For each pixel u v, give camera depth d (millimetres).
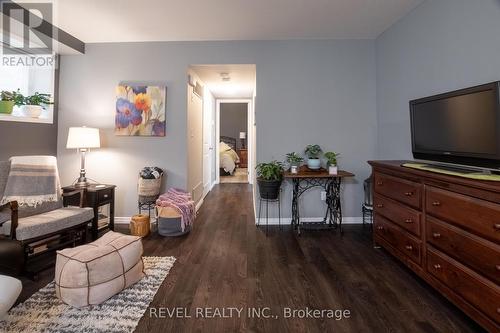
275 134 3547
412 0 2598
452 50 2270
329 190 3438
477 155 1702
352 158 3547
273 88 3529
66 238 2527
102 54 3508
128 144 3553
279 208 3561
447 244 1696
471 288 1512
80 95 3518
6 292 1219
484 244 1428
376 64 3492
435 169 1919
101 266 1787
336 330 1561
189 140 3707
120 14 2805
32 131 3105
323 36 3424
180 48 3518
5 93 2809
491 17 1915
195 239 3000
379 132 3479
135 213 3576
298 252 2658
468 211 1532
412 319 1651
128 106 3484
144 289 1961
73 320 1611
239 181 7102
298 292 1950
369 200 3410
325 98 3525
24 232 2053
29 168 2525
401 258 2219
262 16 2883
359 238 3033
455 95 1851
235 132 9633
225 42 3510
